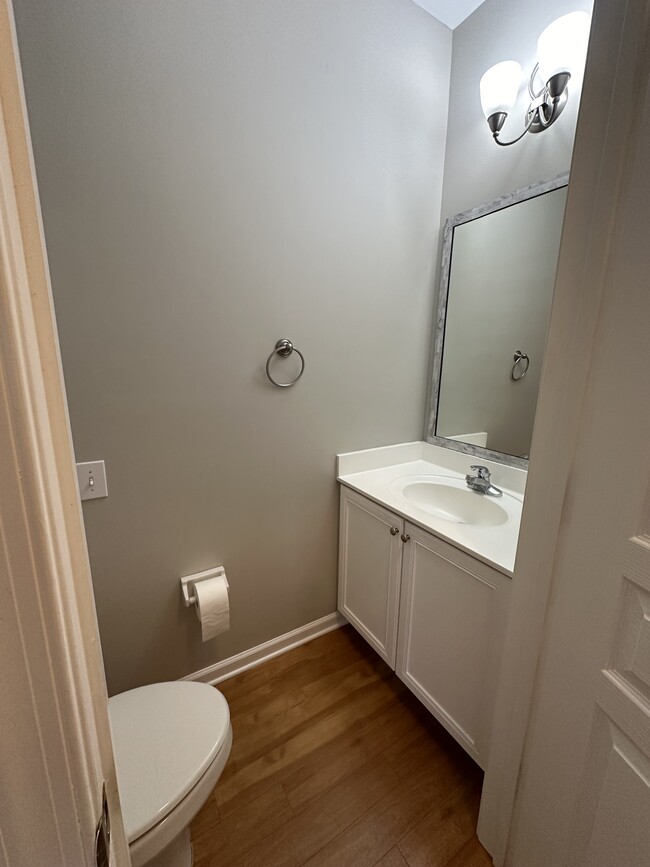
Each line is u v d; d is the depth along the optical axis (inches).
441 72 60.3
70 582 11.6
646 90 20.5
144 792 31.5
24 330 9.7
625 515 23.3
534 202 52.6
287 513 61.3
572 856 29.3
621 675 24.5
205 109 42.9
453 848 40.1
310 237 53.2
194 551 53.8
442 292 66.9
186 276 45.5
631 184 21.6
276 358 54.2
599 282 24.0
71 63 36.0
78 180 38.3
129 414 45.6
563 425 27.2
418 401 72.2
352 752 49.8
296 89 47.9
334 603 71.7
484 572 40.4
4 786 10.8
